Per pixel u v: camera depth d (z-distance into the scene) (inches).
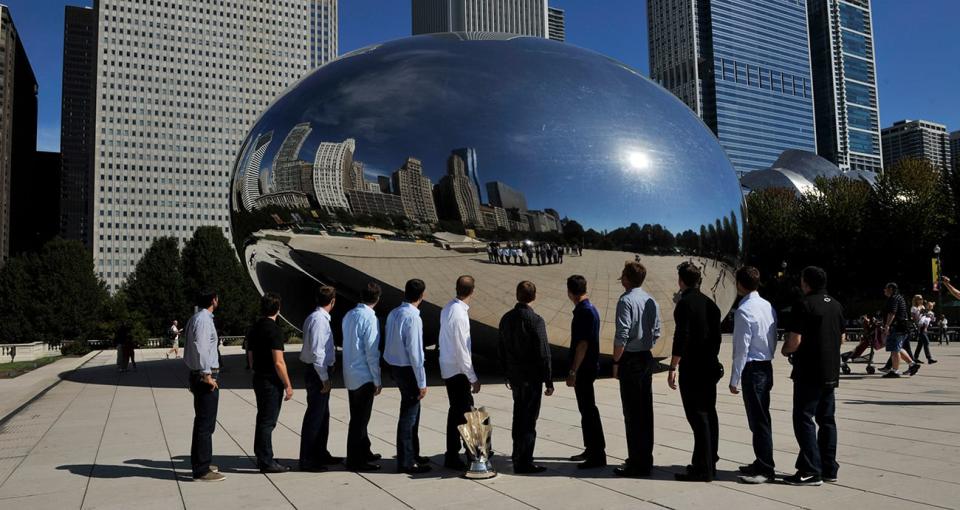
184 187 5521.7
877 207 1492.4
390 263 402.0
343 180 403.5
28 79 6702.8
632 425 207.9
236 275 2043.6
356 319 225.6
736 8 6983.3
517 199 383.6
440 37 458.9
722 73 6820.9
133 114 5398.6
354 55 464.4
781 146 7101.4
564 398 370.3
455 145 389.4
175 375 592.4
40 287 1939.0
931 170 1565.0
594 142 398.9
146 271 2026.3
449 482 205.8
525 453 213.3
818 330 193.8
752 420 200.8
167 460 243.4
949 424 281.0
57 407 388.5
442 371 226.7
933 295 1416.1
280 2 5989.2
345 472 221.1
